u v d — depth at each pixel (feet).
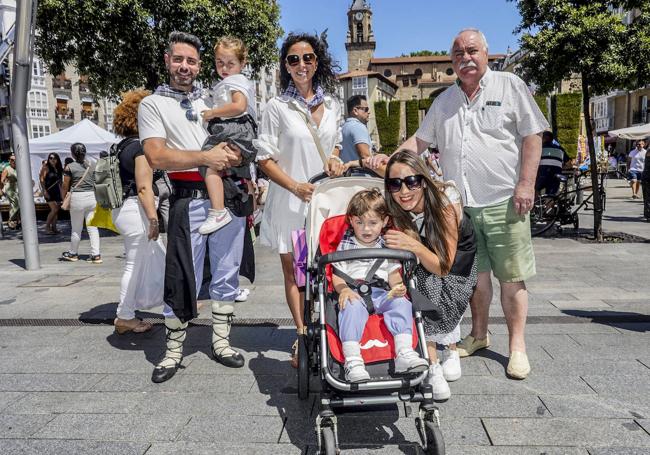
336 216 11.14
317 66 13.57
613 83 30.94
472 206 13.00
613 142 154.40
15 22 24.62
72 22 40.57
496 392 11.76
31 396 12.00
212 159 12.32
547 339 15.15
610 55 29.58
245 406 11.36
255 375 13.14
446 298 11.67
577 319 16.94
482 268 13.64
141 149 14.65
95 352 14.94
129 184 15.43
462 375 12.80
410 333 9.38
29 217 27.02
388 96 277.03
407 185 10.44
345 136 19.21
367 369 9.09
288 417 10.83
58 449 9.62
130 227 15.52
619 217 45.27
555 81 32.68
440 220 10.71
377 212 10.27
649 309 17.97
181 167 12.48
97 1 39.75
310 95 13.67
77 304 20.18
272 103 13.24
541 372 12.82
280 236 13.42
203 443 9.80
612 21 29.30
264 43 48.98
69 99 179.83
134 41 42.27
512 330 13.01
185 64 13.17
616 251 29.71
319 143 13.08
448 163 13.30
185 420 10.73
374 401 8.78
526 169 12.32
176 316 13.03
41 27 41.42
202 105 13.83
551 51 30.73
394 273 10.34
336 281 10.18
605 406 10.95
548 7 30.50
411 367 8.63
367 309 9.71
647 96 139.95
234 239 13.74
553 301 19.24
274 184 13.76
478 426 10.23
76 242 30.32
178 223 12.99
